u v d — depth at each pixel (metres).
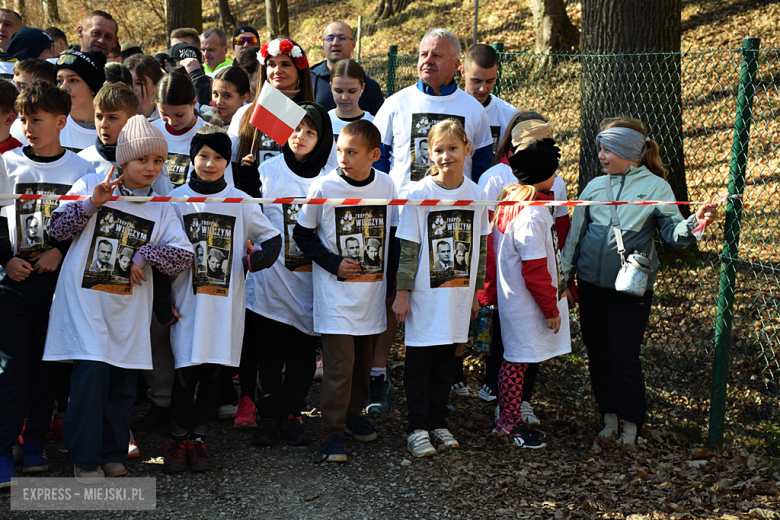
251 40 5.93
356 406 3.67
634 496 3.18
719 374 3.70
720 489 3.26
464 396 4.41
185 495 3.10
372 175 3.46
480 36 17.58
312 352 3.69
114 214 3.02
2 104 3.26
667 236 3.58
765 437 3.89
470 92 4.50
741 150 3.56
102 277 2.98
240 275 3.30
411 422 3.60
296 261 3.55
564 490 3.24
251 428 3.80
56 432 3.54
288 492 3.17
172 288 3.24
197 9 14.01
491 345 4.24
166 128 3.83
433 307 3.48
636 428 3.78
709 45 13.77
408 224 3.48
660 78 5.58
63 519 2.85
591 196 3.83
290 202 3.18
